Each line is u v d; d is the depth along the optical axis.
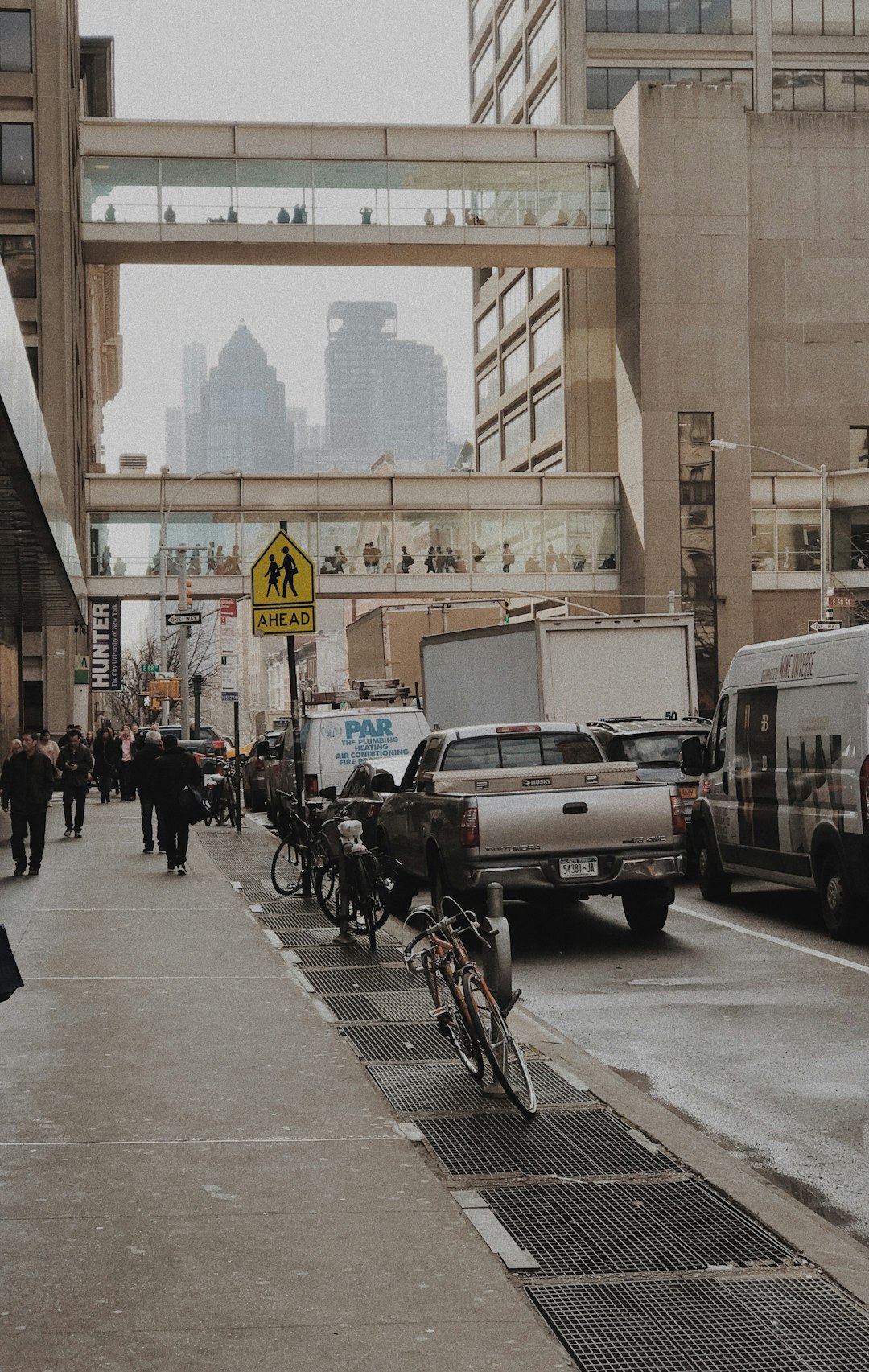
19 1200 5.80
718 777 16.06
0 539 23.83
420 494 66.44
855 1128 7.38
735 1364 4.38
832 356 71.94
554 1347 4.43
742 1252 5.33
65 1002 10.28
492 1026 7.52
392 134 64.81
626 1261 5.23
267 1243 5.30
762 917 15.23
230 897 17.05
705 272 67.31
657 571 66.50
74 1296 4.77
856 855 12.75
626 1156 6.62
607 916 15.81
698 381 67.12
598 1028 9.96
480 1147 6.77
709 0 79.81
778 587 68.56
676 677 23.95
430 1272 5.02
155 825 30.73
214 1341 4.43
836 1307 4.82
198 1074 8.05
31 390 17.30
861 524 69.06
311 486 65.81
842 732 13.05
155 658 97.81
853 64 80.88
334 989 10.91
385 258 66.50
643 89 66.69
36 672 52.31
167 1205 5.74
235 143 63.53
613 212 68.06
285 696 132.62
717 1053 9.09
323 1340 4.44
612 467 76.44
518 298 87.56
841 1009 10.31
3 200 56.12
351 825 13.17
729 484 67.06
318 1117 7.16
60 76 56.34
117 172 62.94
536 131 66.75
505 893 13.44
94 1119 7.09
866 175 72.00
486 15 98.75
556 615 72.94
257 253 64.81
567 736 15.57
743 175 67.69
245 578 65.38
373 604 101.75
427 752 15.99
